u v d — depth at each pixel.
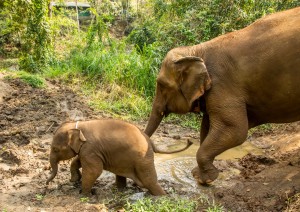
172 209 5.46
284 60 5.71
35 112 9.49
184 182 6.66
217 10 11.57
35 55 13.38
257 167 7.19
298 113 6.09
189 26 12.08
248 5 11.49
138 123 9.62
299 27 5.76
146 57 11.77
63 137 5.95
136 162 5.89
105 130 5.99
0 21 16.22
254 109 6.16
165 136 9.04
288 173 6.59
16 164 7.15
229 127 6.03
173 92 6.32
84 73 12.05
